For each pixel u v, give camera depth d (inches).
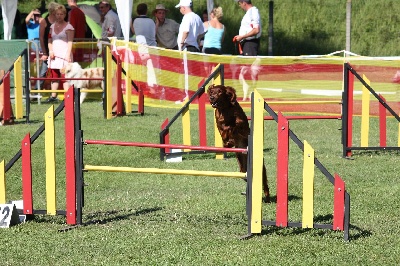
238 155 386.9
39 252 301.1
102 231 330.6
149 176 463.5
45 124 338.0
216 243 309.9
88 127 645.9
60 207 378.0
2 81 655.8
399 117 537.3
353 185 431.2
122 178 457.1
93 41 859.4
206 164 497.4
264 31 1363.2
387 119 733.3
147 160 514.0
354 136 633.6
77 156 337.4
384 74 736.3
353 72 522.0
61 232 330.6
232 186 430.0
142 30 844.0
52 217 357.4
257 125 316.5
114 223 346.0
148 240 315.6
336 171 474.9
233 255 293.0
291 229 331.6
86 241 315.9
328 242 310.8
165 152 513.0
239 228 334.3
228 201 387.9
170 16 1370.6
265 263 283.0
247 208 321.7
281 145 314.8
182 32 798.5
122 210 372.2
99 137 591.8
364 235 322.3
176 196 403.9
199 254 294.8
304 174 312.5
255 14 789.2
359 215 359.3
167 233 327.0
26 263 288.0
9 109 663.8
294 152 546.3
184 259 288.7
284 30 1360.7
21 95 698.8
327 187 424.8
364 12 1412.4
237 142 382.6
